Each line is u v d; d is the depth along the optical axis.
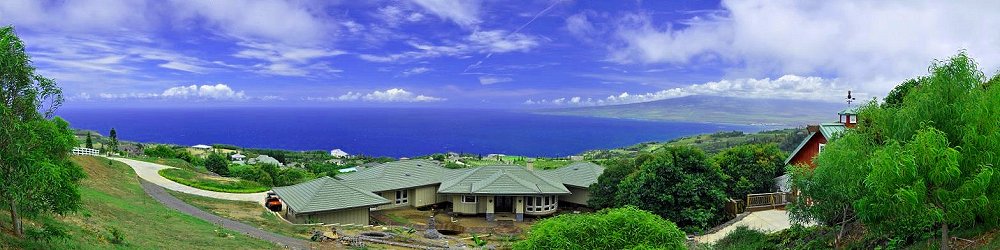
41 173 11.73
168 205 30.11
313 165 87.56
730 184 30.94
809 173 15.70
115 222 19.64
